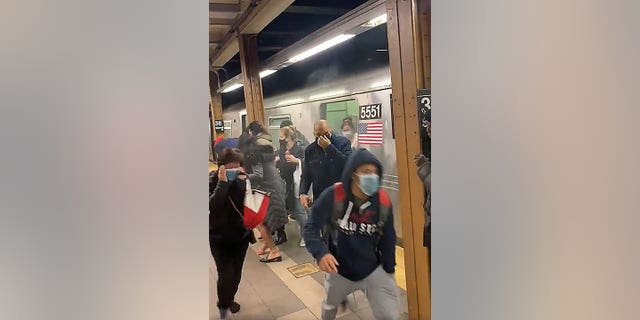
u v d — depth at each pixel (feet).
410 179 4.40
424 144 4.38
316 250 4.25
